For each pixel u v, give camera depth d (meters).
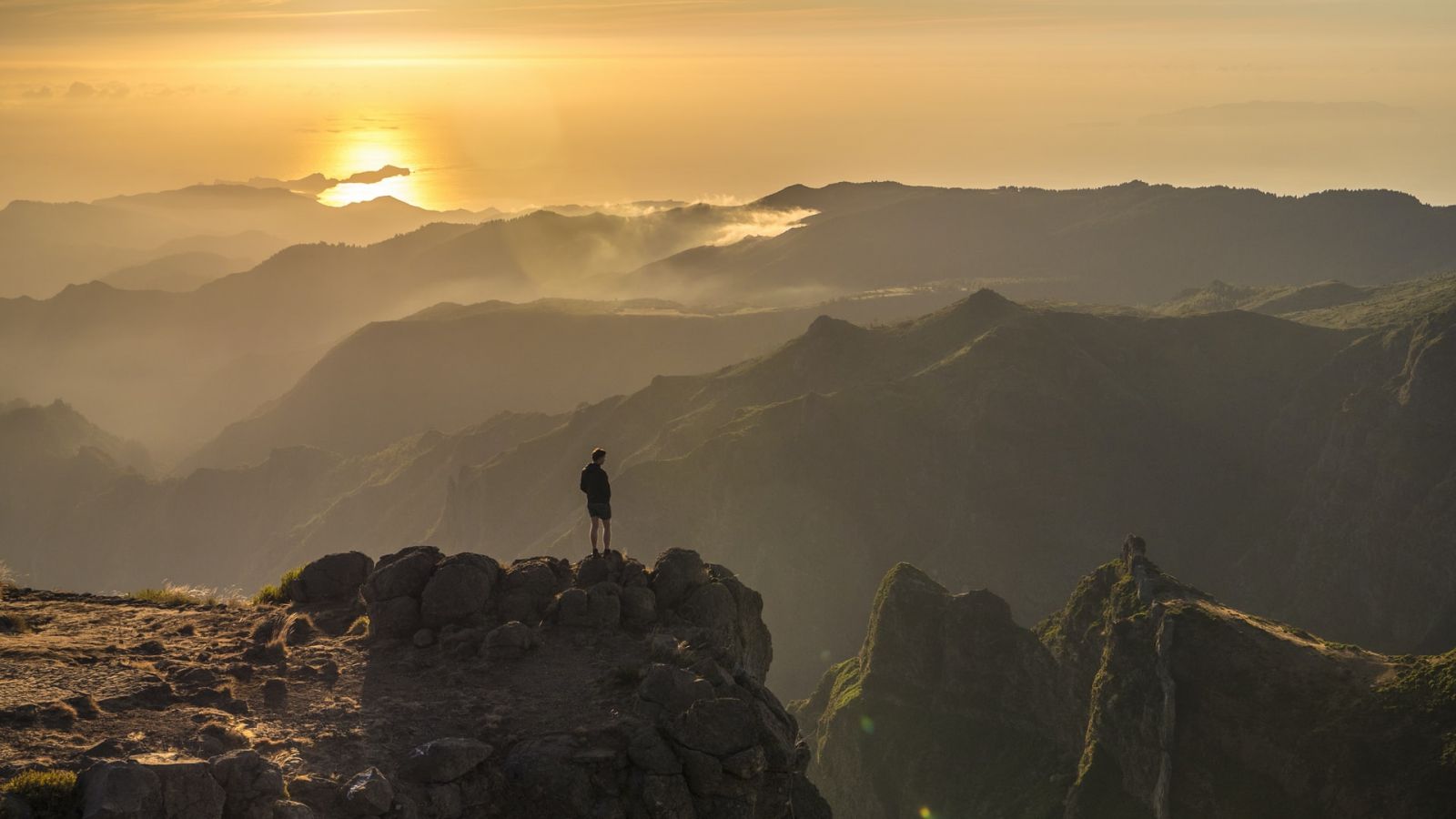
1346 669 64.25
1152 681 69.69
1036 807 78.25
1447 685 59.16
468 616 19.41
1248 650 67.06
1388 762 58.31
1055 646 85.81
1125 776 70.62
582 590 20.22
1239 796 63.22
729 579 22.56
